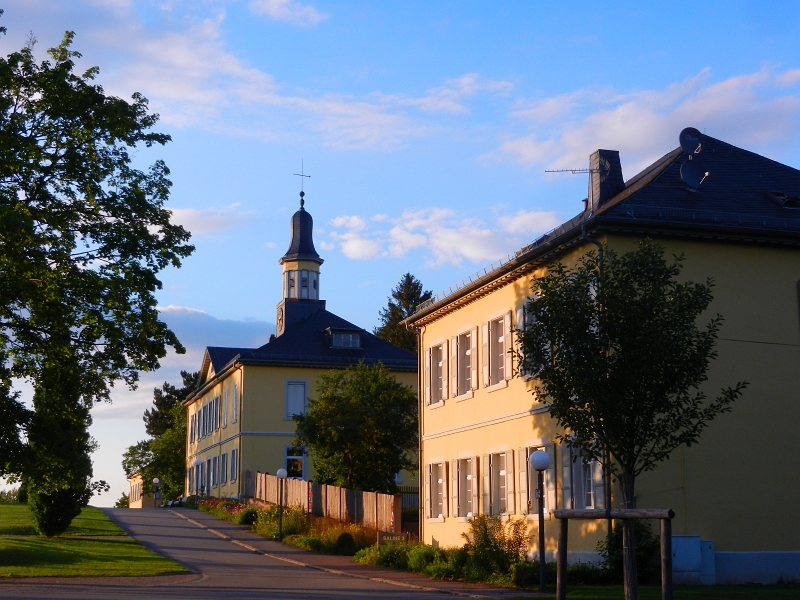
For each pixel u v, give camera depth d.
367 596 18.59
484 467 28.00
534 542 24.58
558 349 15.19
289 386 54.44
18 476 27.16
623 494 15.22
